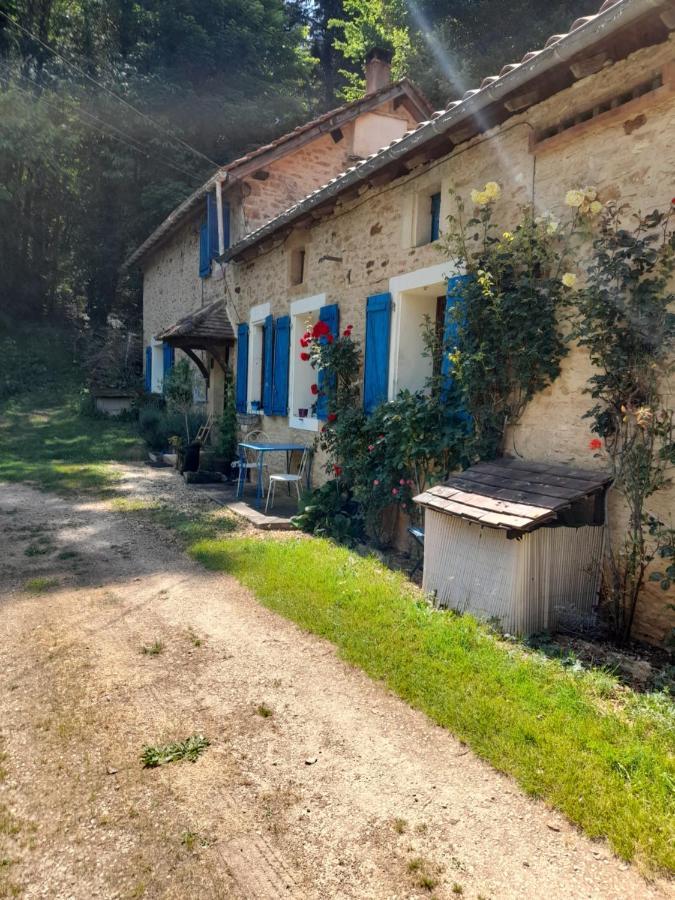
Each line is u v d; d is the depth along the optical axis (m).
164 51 20.44
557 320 4.32
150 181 20.22
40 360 18.98
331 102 24.28
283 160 10.61
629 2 3.32
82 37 20.97
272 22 22.08
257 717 2.94
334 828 2.23
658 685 3.15
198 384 13.20
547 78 4.30
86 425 14.41
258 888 1.97
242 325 10.09
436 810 2.31
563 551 3.87
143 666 3.44
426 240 6.00
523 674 3.20
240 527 6.67
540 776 2.45
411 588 4.74
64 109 19.03
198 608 4.31
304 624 3.96
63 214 21.55
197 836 2.18
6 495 7.95
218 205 10.23
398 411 5.57
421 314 6.23
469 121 5.01
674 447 3.53
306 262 8.06
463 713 2.88
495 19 14.63
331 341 7.00
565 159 4.40
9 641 3.74
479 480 4.38
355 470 6.35
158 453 11.35
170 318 14.84
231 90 20.28
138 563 5.36
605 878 2.00
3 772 2.50
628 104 3.89
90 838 2.17
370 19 18.75
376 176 6.20
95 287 23.05
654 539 3.73
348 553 5.59
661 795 2.30
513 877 2.01
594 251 4.14
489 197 4.77
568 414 4.32
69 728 2.81
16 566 5.21
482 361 4.69
